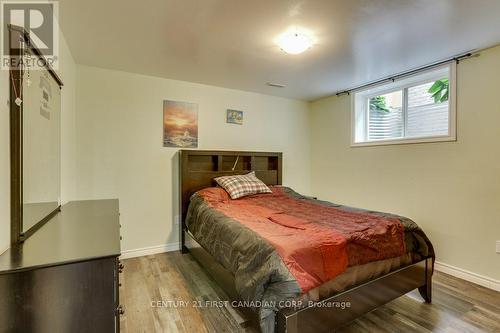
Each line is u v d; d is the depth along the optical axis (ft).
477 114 8.19
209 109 11.96
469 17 6.25
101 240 3.86
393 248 6.31
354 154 12.44
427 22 6.49
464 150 8.50
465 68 8.45
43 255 3.25
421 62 9.11
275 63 9.26
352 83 11.53
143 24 6.63
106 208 6.68
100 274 3.28
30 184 4.21
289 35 7.14
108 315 3.34
